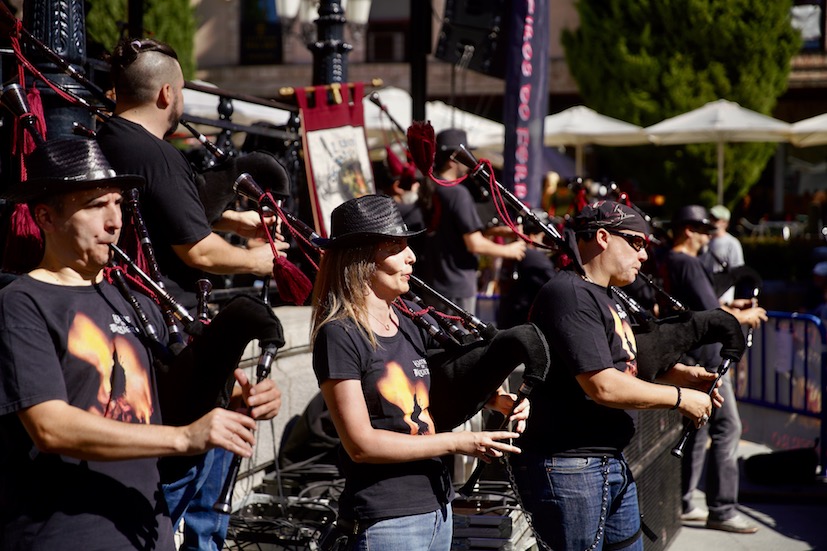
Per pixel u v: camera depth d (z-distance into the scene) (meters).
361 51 20.91
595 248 3.63
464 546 4.26
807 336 7.34
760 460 6.96
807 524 6.26
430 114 13.58
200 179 3.53
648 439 5.09
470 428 4.60
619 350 3.52
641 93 17.38
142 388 2.40
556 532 3.52
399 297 3.03
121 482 2.32
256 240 3.82
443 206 6.05
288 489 4.89
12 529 2.25
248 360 4.84
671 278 5.77
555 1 20.14
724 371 3.70
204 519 3.53
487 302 9.32
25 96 2.97
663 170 17.47
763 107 17.30
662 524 5.36
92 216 2.27
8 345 2.16
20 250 2.83
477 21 7.57
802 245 15.42
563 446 3.50
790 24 17.33
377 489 2.78
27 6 3.76
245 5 21.09
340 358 2.72
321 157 5.86
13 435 2.25
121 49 3.24
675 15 17.06
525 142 7.18
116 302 2.43
